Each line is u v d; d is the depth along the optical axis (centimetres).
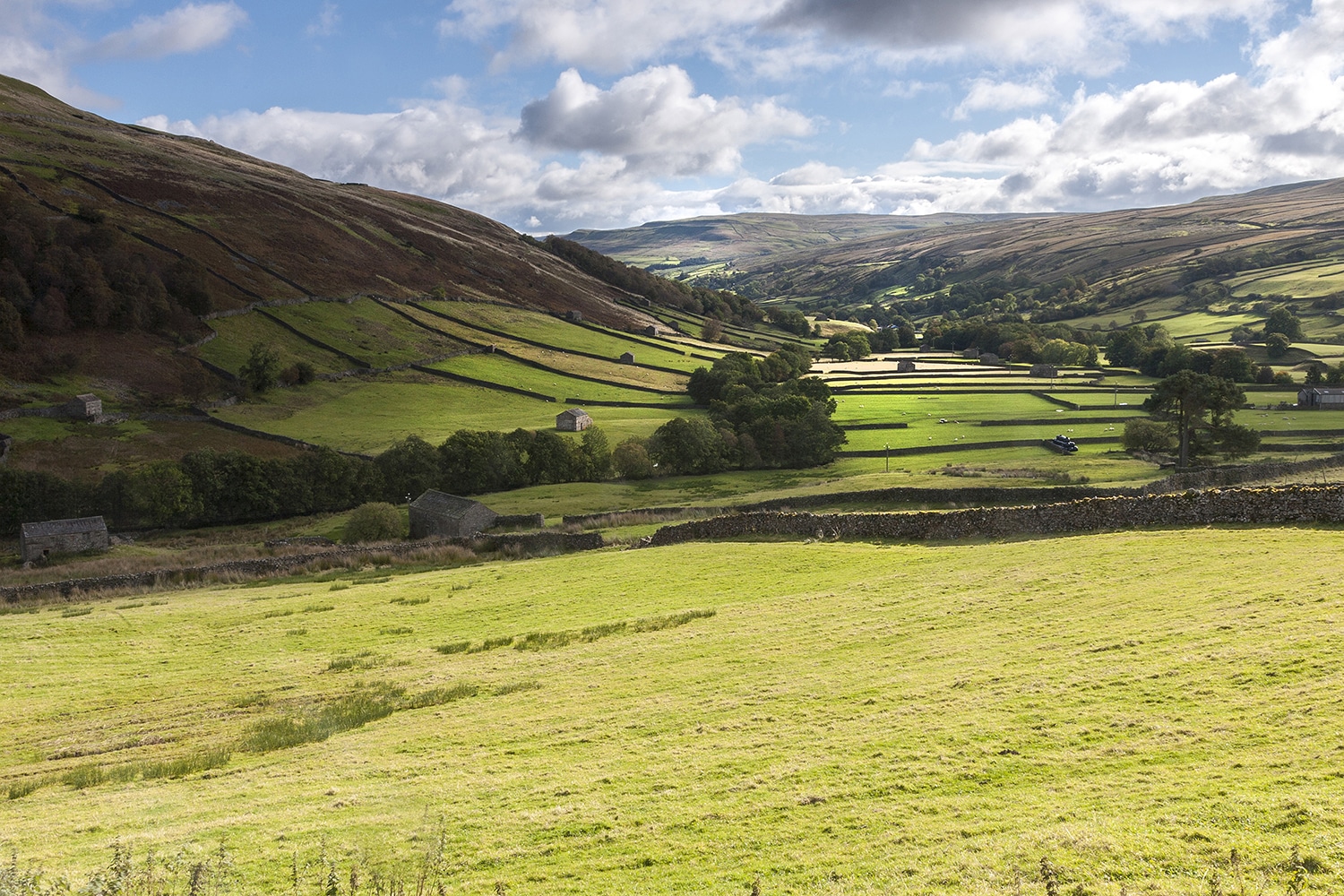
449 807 1755
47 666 3616
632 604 3869
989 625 2636
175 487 9794
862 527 4853
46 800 2042
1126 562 3114
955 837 1362
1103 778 1495
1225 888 1069
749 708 2205
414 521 8281
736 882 1327
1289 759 1420
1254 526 3475
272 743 2369
